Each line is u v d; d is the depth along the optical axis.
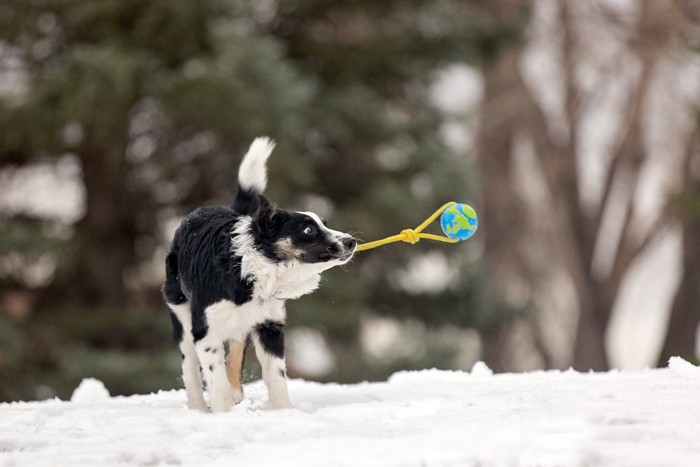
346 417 5.96
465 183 22.95
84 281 21.70
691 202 23.97
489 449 4.67
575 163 32.34
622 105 32.22
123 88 17.81
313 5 23.20
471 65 24.52
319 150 23.08
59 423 6.20
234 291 6.71
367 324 26.05
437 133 24.34
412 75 23.83
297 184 20.81
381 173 23.42
